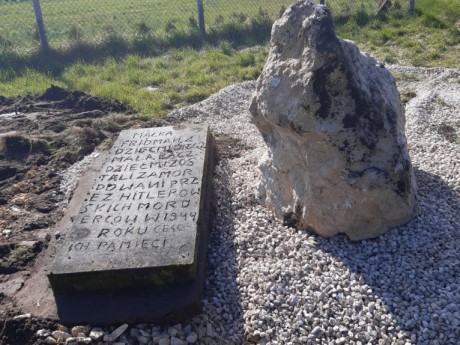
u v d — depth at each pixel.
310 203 1.60
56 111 2.90
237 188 1.96
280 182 1.75
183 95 3.09
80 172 2.23
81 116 2.79
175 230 1.54
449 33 3.79
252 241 1.66
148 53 3.93
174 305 1.38
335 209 1.57
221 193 1.94
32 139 2.47
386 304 1.37
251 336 1.34
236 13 4.79
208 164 1.98
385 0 4.29
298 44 1.55
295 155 1.63
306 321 1.35
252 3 5.27
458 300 1.35
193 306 1.38
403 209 1.56
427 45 3.65
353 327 1.32
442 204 1.75
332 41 1.44
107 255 1.46
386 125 1.49
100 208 1.68
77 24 5.11
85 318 1.38
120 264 1.41
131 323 1.37
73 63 3.80
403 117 1.74
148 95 3.09
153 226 1.57
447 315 1.30
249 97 2.98
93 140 2.48
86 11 6.03
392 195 1.52
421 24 4.00
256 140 2.44
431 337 1.27
